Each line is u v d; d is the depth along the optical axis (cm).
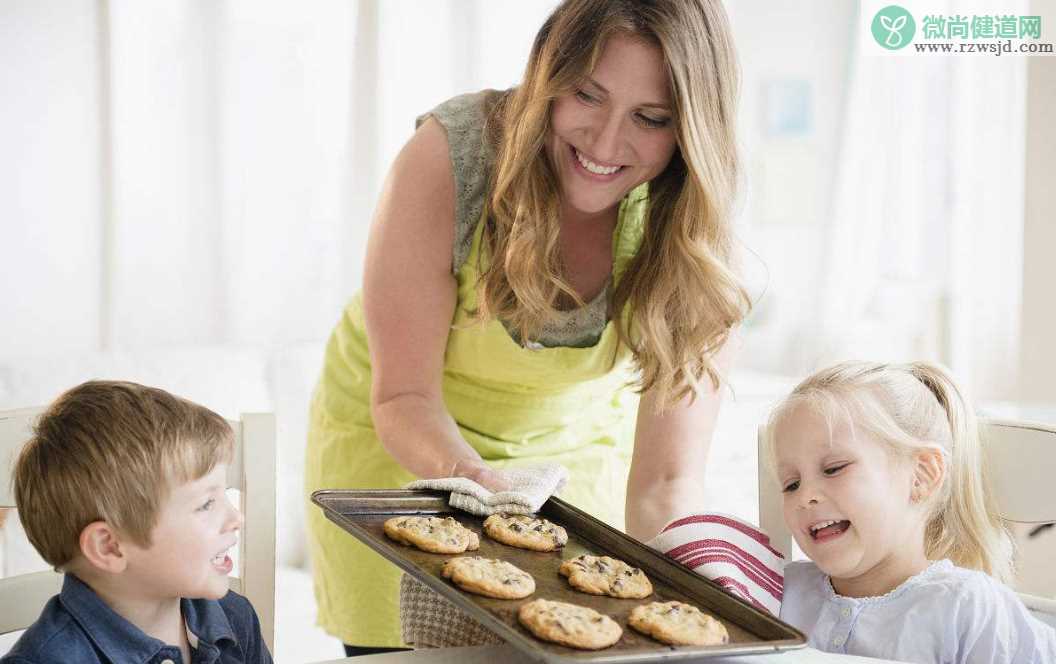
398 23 382
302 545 334
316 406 201
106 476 109
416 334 167
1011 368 411
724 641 110
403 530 133
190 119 366
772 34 439
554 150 156
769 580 138
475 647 113
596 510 191
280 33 373
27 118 349
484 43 393
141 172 361
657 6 143
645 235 166
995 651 138
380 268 167
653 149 151
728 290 161
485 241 166
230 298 377
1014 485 160
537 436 187
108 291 361
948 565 146
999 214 406
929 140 424
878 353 412
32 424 142
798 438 148
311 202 383
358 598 187
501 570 122
